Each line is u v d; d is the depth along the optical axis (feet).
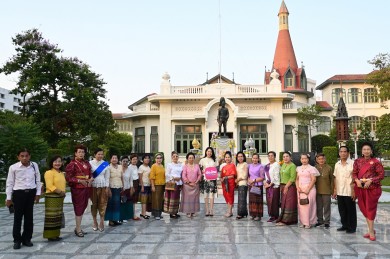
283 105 116.98
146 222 32.35
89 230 28.68
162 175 34.22
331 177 29.14
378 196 24.53
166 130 111.65
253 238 25.25
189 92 112.98
